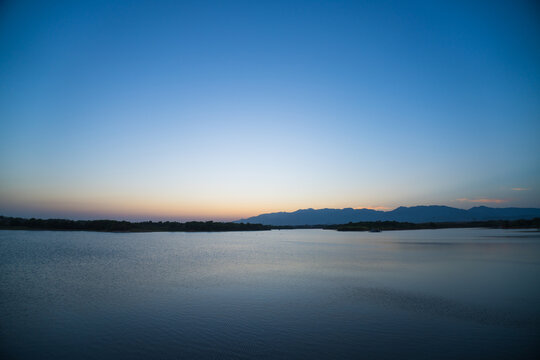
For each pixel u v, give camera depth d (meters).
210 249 75.19
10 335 17.61
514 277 34.62
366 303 24.14
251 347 15.96
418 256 56.75
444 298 25.56
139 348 15.86
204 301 24.86
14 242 87.00
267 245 91.19
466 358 14.61
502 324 19.16
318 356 14.93
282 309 22.59
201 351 15.52
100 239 107.94
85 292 27.77
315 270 40.84
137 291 28.22
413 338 17.06
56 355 15.12
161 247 79.25
